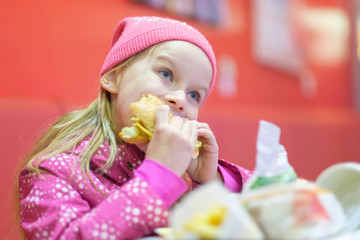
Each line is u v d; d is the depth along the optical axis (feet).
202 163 2.65
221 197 1.41
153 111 2.24
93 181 2.37
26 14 5.49
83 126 2.69
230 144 7.32
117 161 2.56
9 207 4.27
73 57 5.95
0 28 5.23
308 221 1.51
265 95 9.32
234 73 8.54
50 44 5.70
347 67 12.32
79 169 2.35
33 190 2.26
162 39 2.68
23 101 4.85
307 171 8.96
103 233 1.86
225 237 1.35
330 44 11.84
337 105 11.75
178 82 2.58
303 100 10.59
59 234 1.97
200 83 2.66
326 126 9.96
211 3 8.18
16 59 5.33
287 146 8.63
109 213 1.89
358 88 12.41
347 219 1.83
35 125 4.75
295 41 10.51
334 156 9.86
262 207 1.53
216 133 7.14
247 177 2.83
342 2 12.55
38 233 2.08
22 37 5.41
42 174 2.31
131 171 2.59
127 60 2.73
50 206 2.12
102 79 2.77
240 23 8.84
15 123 4.63
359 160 10.59
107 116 2.69
